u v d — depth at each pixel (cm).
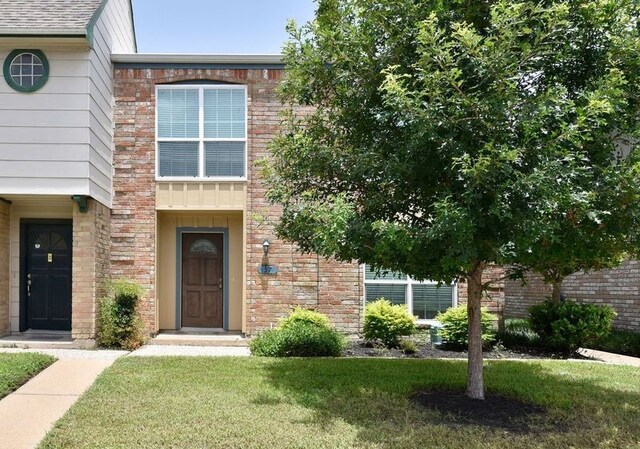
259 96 1116
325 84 664
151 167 1105
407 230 500
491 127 495
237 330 1170
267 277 1099
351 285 1108
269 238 1102
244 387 667
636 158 524
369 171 587
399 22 582
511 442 484
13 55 948
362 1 601
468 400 623
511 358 949
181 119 1116
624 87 539
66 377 721
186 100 1119
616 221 517
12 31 912
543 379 736
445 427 521
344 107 648
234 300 1177
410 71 567
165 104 1117
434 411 577
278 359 855
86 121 947
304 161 648
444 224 469
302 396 629
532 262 576
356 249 560
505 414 572
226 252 1180
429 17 514
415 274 561
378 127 612
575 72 553
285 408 579
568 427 535
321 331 949
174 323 1168
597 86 513
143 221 1100
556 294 1055
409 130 535
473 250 480
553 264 604
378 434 500
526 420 554
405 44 580
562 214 502
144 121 1109
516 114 493
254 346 934
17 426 528
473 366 636
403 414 567
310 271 1104
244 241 1102
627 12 546
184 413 553
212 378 712
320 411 571
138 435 487
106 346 977
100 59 1023
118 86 1110
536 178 454
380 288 1130
